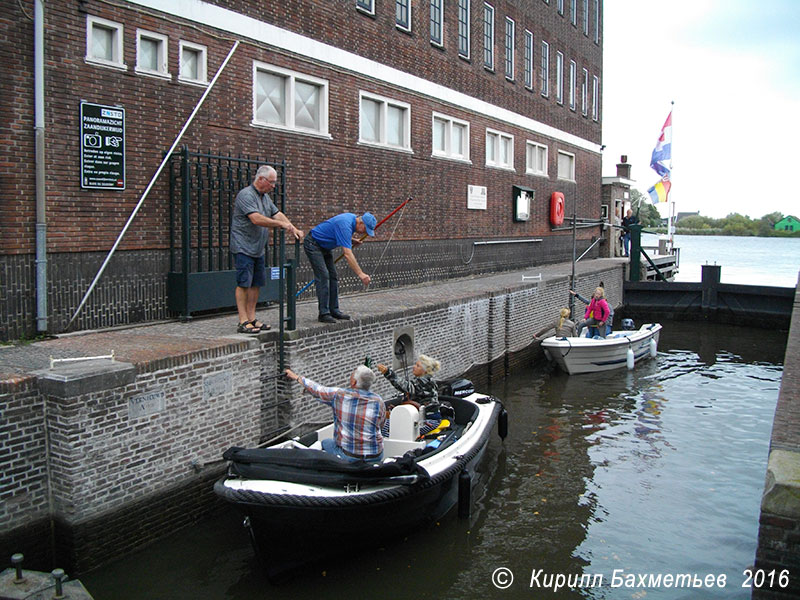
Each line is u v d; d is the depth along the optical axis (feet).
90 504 20.57
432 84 54.03
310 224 40.93
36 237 26.63
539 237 77.46
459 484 25.00
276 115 38.81
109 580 20.63
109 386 20.92
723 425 38.24
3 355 23.39
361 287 47.19
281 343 28.22
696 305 79.92
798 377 25.93
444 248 57.11
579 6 88.17
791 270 179.73
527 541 24.16
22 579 16.85
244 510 20.20
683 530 25.14
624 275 82.89
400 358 37.27
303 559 21.09
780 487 16.15
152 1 30.86
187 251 31.68
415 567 22.17
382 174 47.93
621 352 52.90
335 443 22.44
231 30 34.94
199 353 24.14
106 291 29.48
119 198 29.84
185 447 23.67
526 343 53.98
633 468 31.32
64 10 27.40
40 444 20.15
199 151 33.50
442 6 55.52
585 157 92.02
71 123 27.81
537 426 37.81
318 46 41.01
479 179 62.85
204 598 20.02
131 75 30.12
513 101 69.67
